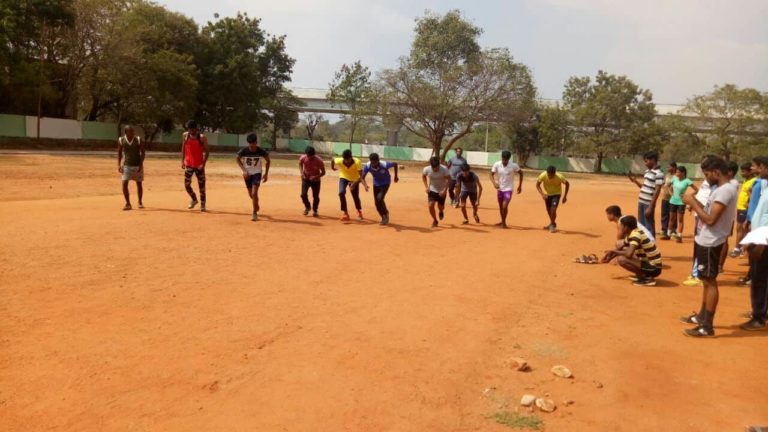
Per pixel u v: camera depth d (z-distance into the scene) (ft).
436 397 13.33
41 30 113.50
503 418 12.53
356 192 40.78
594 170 218.38
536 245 35.53
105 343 15.30
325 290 21.80
